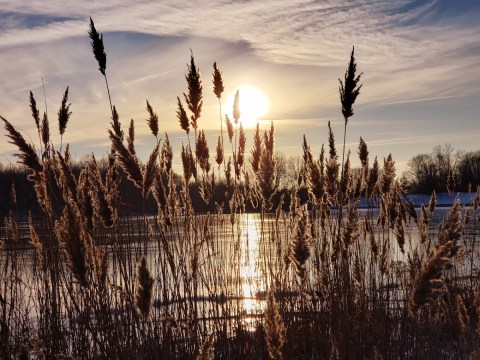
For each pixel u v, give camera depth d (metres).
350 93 1.70
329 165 1.78
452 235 1.36
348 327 1.71
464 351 1.57
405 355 1.73
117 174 1.81
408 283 1.79
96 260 1.41
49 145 1.75
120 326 1.43
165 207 1.71
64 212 1.21
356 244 2.22
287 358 1.66
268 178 1.63
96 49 1.69
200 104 2.12
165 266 1.72
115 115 1.86
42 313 1.72
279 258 2.04
